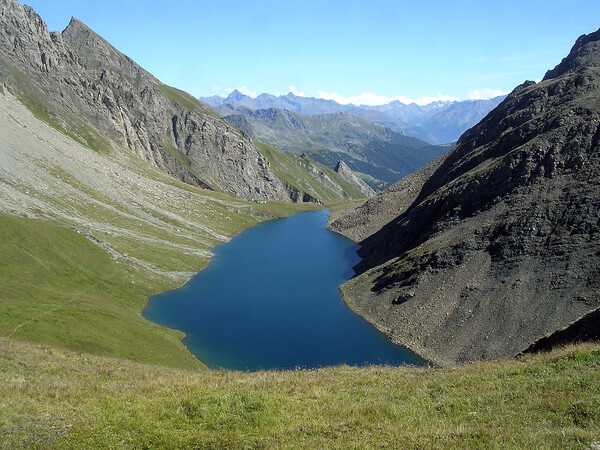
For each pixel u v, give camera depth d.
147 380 30.92
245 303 100.12
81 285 89.19
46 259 89.75
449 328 74.62
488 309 72.81
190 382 28.83
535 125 105.38
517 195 90.00
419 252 98.31
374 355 72.81
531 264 75.06
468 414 20.67
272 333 82.62
